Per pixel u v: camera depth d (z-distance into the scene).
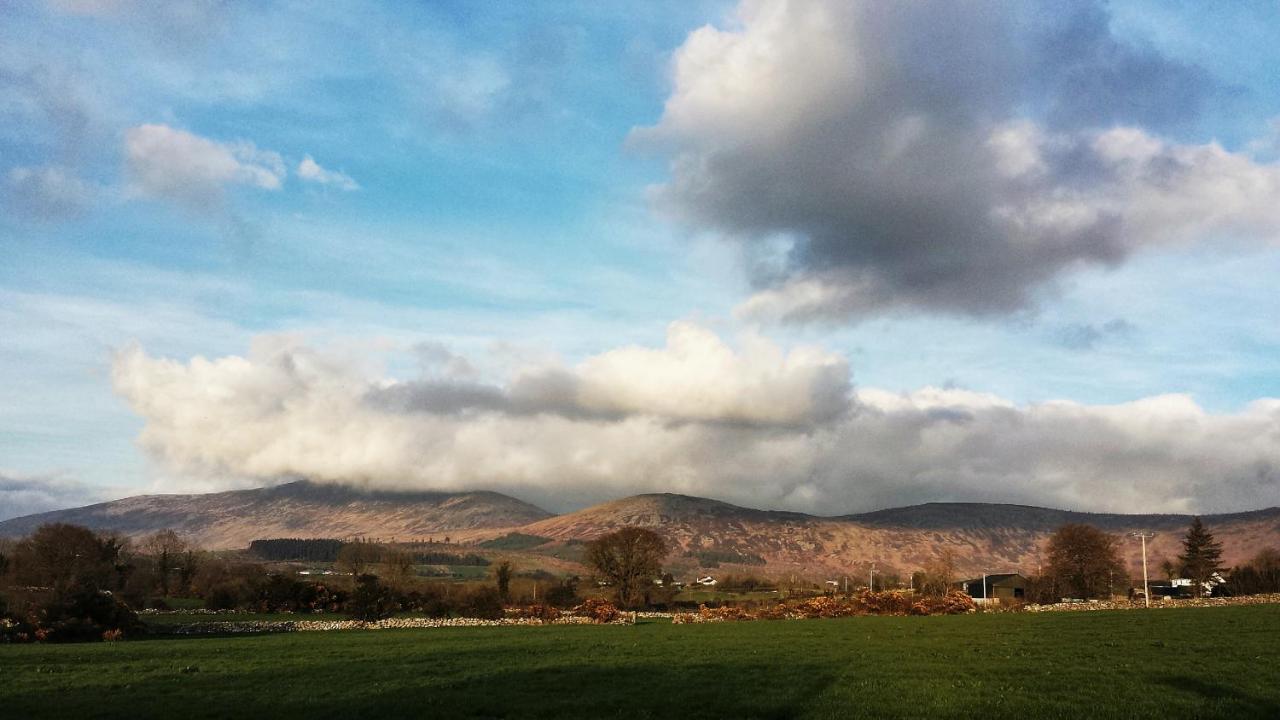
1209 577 180.75
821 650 55.00
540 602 147.88
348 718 33.94
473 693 38.81
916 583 183.75
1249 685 36.66
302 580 147.62
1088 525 159.12
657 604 160.00
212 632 98.00
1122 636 58.03
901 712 32.84
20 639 80.94
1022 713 32.00
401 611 128.25
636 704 35.50
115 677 46.31
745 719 32.53
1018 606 118.56
